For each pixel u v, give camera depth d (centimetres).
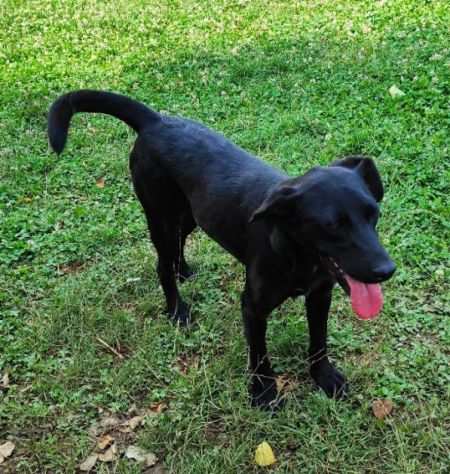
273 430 123
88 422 129
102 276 168
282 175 123
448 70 243
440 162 192
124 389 135
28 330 151
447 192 181
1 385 139
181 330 150
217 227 128
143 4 390
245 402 130
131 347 147
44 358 146
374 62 259
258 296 119
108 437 126
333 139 211
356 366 134
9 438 127
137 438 125
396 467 114
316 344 130
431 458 115
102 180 212
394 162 193
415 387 128
